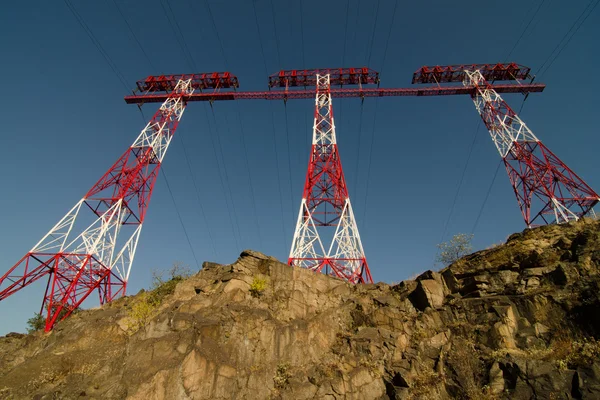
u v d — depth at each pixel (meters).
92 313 34.09
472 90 64.81
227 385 21.70
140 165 56.84
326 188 50.28
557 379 21.23
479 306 28.31
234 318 25.03
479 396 22.47
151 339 22.59
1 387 22.09
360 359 25.78
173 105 64.19
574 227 31.22
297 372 24.22
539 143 55.84
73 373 23.41
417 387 23.83
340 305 31.11
